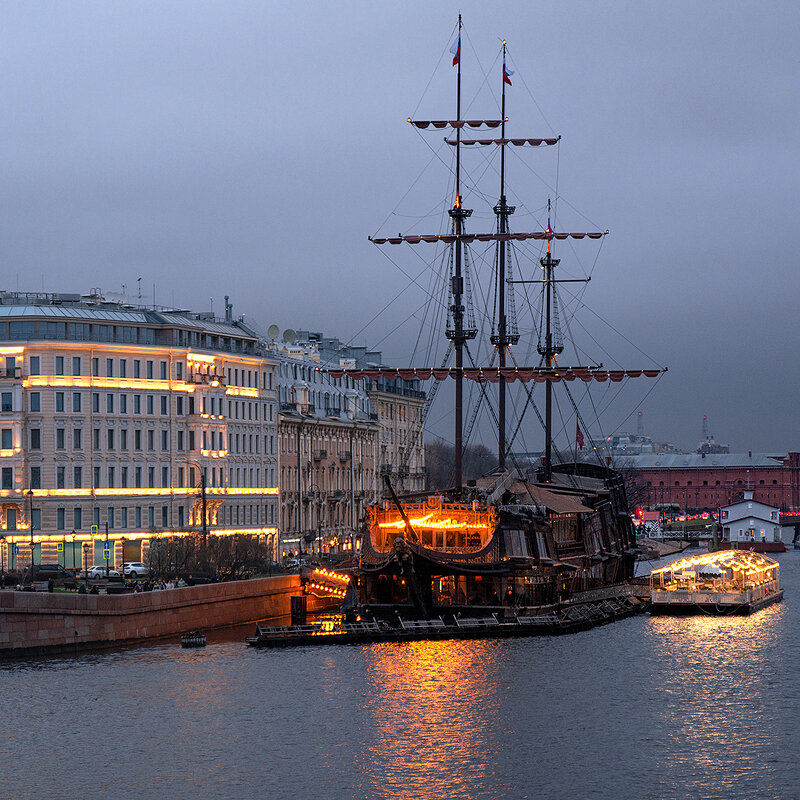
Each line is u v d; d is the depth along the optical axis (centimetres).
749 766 8075
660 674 10794
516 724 9025
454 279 14675
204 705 9469
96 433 17425
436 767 8050
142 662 11025
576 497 14750
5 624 11056
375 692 9894
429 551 12344
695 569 15462
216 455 18788
